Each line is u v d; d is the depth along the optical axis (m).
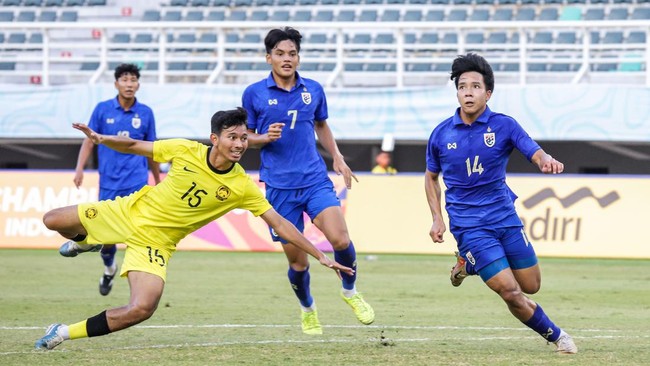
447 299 42.38
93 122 44.19
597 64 86.69
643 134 70.56
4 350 27.59
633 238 59.38
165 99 75.31
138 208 25.92
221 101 74.69
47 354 26.78
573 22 70.00
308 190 31.91
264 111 31.81
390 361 25.95
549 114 71.56
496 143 26.73
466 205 27.14
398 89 73.31
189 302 40.69
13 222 66.12
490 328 33.44
